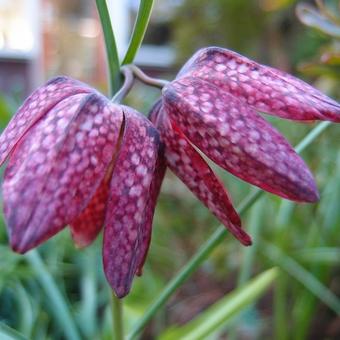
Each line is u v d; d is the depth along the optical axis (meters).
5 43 0.60
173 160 0.10
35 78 0.60
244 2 0.53
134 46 0.10
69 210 0.08
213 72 0.09
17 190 0.08
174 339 0.16
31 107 0.09
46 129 0.08
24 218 0.08
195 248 0.33
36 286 0.23
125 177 0.09
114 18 0.64
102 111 0.09
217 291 0.29
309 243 0.24
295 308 0.24
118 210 0.09
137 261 0.09
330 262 0.24
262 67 0.09
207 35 0.56
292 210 0.25
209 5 0.55
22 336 0.12
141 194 0.09
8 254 0.24
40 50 0.60
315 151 0.29
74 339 0.16
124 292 0.09
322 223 0.25
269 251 0.24
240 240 0.10
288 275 0.26
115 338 0.12
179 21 0.58
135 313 0.18
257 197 0.12
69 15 0.60
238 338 0.24
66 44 0.60
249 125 0.09
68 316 0.17
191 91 0.09
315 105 0.09
